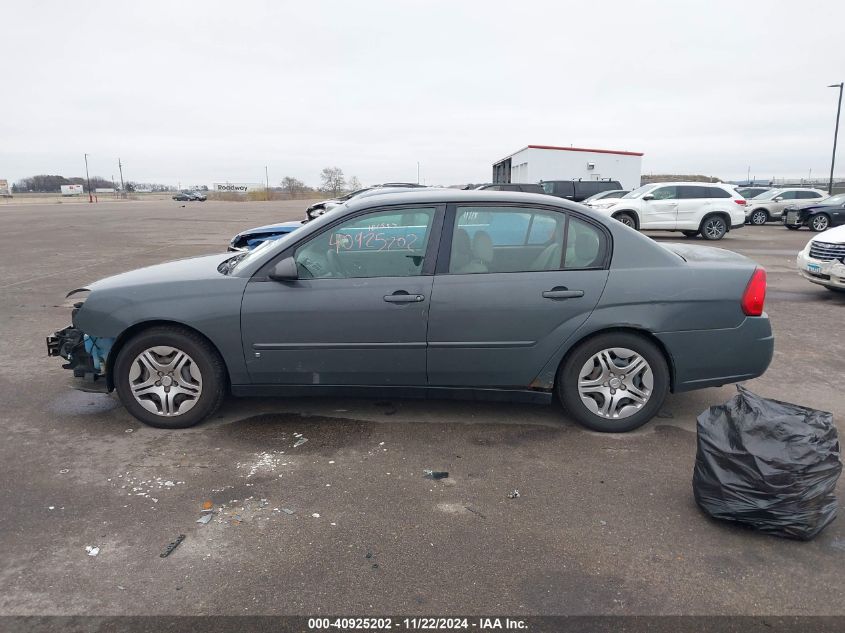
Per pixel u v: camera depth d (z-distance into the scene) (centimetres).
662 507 332
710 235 1919
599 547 296
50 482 357
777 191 2769
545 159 4300
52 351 456
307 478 363
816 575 275
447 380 419
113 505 332
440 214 414
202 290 414
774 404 319
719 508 308
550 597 260
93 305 418
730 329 412
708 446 313
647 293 405
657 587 267
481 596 261
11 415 459
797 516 293
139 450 399
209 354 419
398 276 410
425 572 277
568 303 405
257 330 411
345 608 254
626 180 4406
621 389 420
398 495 344
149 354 421
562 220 414
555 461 384
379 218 412
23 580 270
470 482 358
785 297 945
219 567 280
